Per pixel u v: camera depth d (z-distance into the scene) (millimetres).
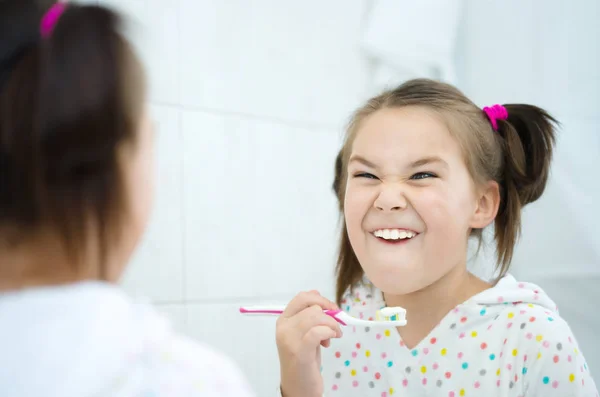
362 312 941
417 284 821
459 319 861
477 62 1614
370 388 908
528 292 851
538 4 1609
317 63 1508
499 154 917
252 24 1412
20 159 408
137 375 416
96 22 432
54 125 403
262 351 1401
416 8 1515
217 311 1338
